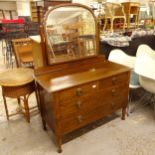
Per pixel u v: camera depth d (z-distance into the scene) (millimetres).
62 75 1575
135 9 4266
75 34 1724
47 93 1431
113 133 1802
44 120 1782
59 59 1660
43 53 1576
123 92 1817
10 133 1823
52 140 1725
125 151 1587
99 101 1646
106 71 1664
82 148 1624
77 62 1766
